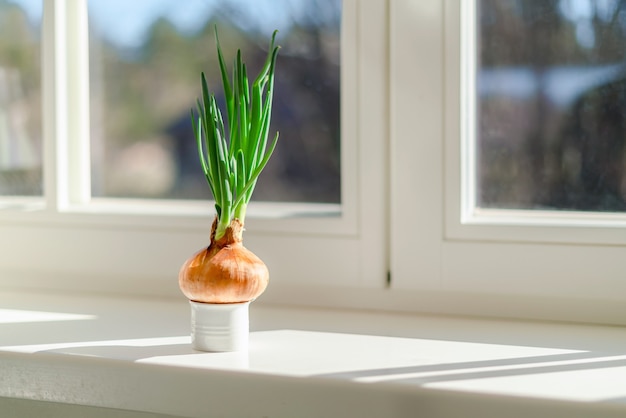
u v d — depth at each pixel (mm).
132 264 1529
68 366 1258
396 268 1434
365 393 1173
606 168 1395
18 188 1614
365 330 1360
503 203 1430
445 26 1398
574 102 1401
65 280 1569
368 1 1424
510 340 1316
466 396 1148
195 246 1503
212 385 1214
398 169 1424
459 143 1402
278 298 1488
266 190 1525
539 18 1407
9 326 1378
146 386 1234
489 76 1425
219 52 1287
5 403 1381
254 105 1280
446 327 1374
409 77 1413
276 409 1197
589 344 1301
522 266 1390
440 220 1413
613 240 1360
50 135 1548
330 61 1486
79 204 1583
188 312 1457
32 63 1602
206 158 1543
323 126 1496
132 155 1578
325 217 1456
